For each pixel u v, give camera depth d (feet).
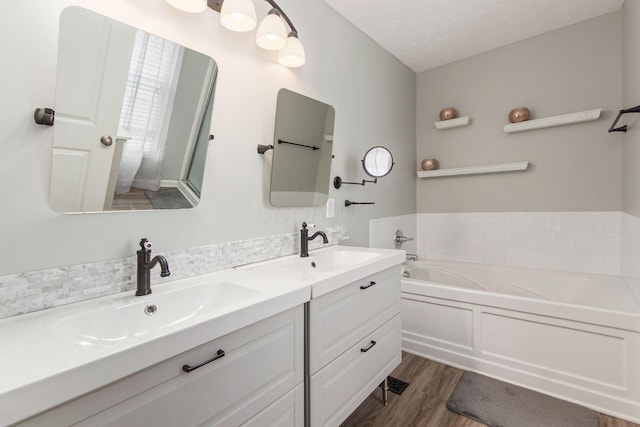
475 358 6.78
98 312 3.06
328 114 6.74
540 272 8.38
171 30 4.10
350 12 7.30
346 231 7.55
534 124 8.45
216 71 4.54
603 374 5.47
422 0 6.98
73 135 3.25
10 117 2.90
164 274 3.34
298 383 3.74
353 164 7.82
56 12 3.16
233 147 4.90
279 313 3.46
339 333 4.38
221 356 2.83
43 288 3.06
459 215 10.18
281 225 5.77
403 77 10.19
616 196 7.68
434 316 7.34
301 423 3.79
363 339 4.93
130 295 3.53
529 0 7.13
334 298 4.29
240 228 5.02
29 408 1.78
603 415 5.36
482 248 9.73
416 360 7.33
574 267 8.27
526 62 8.85
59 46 3.11
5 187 2.88
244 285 3.80
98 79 3.40
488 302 6.59
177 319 3.62
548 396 5.85
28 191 3.00
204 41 4.47
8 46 2.89
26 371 1.91
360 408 5.58
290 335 3.61
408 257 10.30
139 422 2.31
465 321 6.91
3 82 2.87
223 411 2.90
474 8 7.36
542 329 6.04
